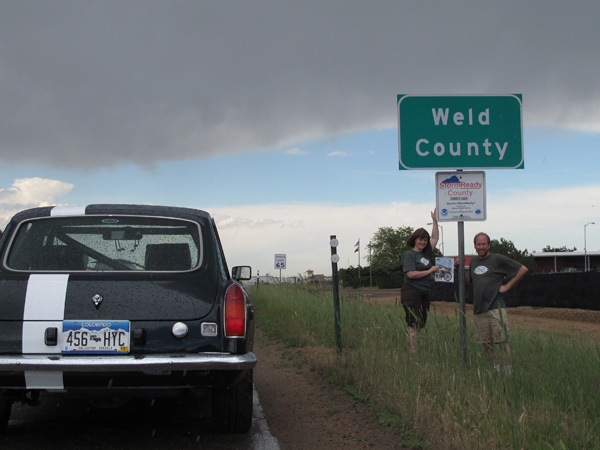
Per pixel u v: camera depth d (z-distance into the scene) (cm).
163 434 504
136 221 484
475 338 704
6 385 414
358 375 679
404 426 505
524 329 957
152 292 440
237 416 490
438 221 682
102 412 586
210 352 434
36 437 489
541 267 8856
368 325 994
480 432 429
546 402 501
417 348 723
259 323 1559
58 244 464
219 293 452
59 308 426
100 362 412
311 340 1072
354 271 5922
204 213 517
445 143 688
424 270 794
